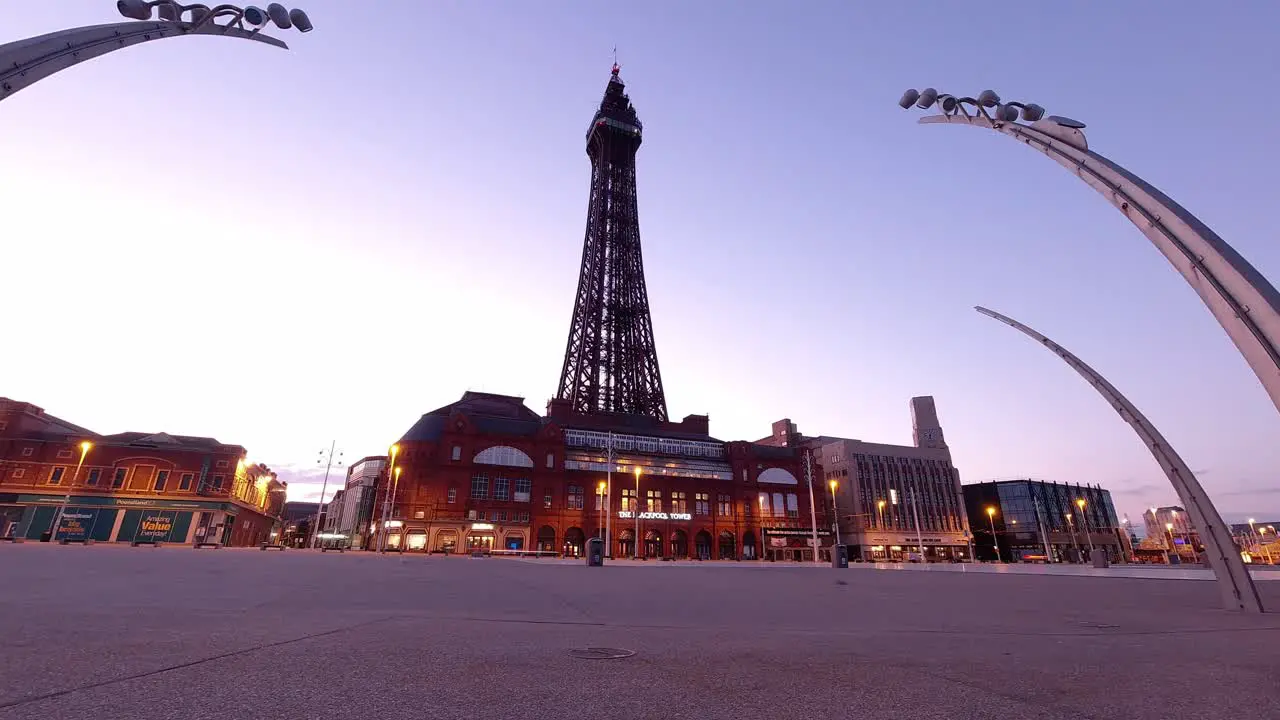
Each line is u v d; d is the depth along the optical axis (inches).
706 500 4402.1
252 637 301.4
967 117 498.3
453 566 1390.3
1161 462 639.1
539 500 3855.8
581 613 487.5
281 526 6318.9
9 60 313.3
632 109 6530.5
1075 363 685.9
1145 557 6924.2
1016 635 387.5
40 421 3440.0
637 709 194.5
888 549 5241.1
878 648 323.3
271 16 428.5
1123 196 388.8
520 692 211.8
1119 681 244.8
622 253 5797.2
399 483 3634.4
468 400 4480.8
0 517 3137.3
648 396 5329.7
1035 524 5890.8
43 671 213.6
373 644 295.0
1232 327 322.0
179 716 170.2
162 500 3383.4
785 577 1268.5
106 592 499.2
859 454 5492.1
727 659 284.2
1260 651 324.8
